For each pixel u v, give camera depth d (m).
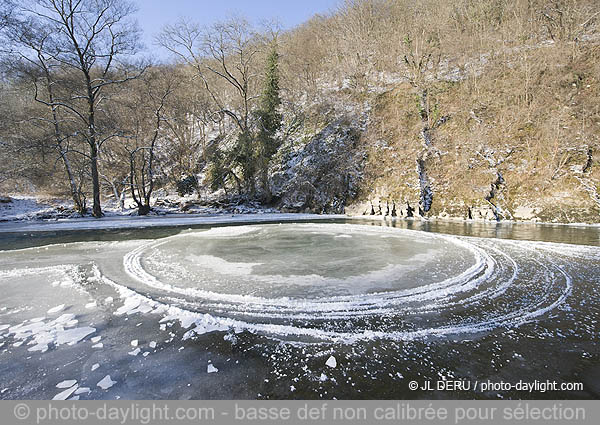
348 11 34.16
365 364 3.05
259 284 5.62
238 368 3.00
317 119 27.61
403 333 3.68
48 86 19.25
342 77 31.12
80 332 3.75
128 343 3.50
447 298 4.84
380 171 21.89
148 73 23.67
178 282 5.78
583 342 3.46
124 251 8.75
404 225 14.70
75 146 21.53
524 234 11.45
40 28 17.77
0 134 18.80
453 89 23.47
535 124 18.55
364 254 8.08
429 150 21.17
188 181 26.50
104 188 27.75
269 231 12.59
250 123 26.27
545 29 24.30
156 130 22.48
